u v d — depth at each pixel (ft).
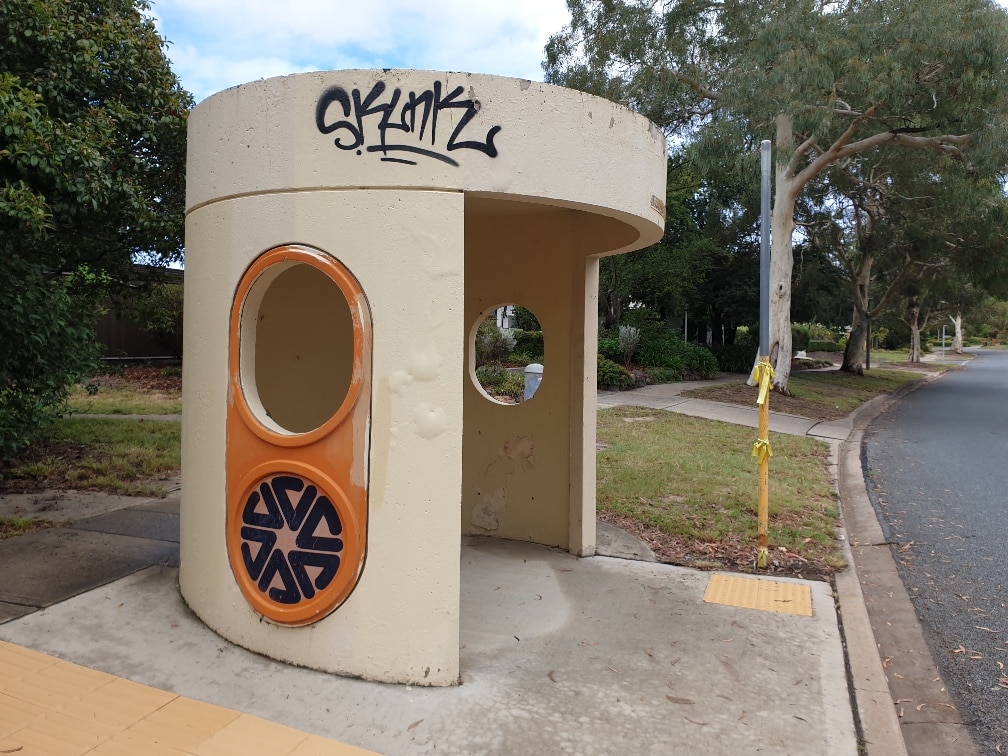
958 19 44.70
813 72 45.70
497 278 19.12
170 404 42.57
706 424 42.29
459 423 11.23
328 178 11.17
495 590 15.71
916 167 69.31
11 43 20.63
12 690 10.65
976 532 22.93
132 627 12.85
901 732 11.01
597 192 12.64
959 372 130.62
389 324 11.04
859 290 100.12
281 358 18.21
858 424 51.80
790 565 18.22
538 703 11.00
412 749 9.68
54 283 23.61
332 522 11.39
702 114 60.54
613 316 81.35
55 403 24.12
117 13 24.44
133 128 23.70
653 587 16.12
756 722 10.72
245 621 12.17
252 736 9.79
